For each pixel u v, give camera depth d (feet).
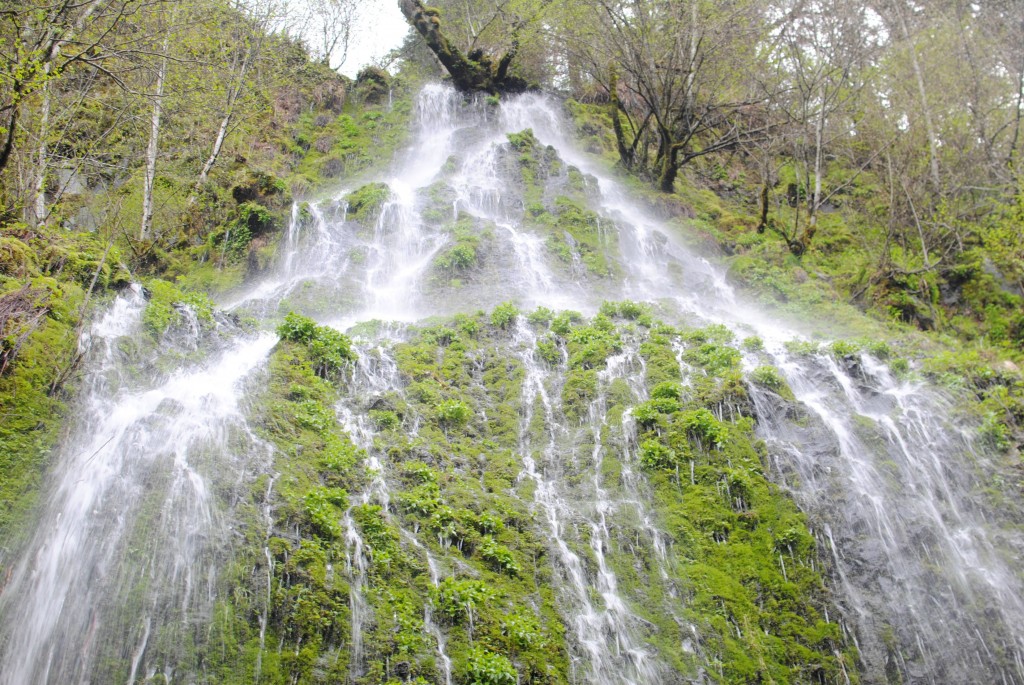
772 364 57.77
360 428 47.26
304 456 42.68
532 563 41.63
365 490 42.19
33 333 41.24
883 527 46.50
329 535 37.88
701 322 66.08
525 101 104.17
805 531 45.14
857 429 52.16
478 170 86.53
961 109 83.61
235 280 71.31
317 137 95.30
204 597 33.96
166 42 67.82
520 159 87.25
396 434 47.65
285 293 67.41
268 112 93.40
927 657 41.60
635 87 101.45
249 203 75.56
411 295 67.72
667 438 49.32
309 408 46.37
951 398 56.54
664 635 40.19
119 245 69.72
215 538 36.04
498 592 39.06
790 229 89.10
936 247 82.17
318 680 32.86
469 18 112.88
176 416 42.22
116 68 64.49
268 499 38.70
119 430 40.27
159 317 48.88
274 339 53.42
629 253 77.82
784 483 47.78
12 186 54.60
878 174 90.17
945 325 75.05
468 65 103.50
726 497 46.42
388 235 75.00
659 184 91.66
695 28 87.56
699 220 89.04
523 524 43.60
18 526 34.81
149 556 34.91
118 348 45.01
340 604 35.24
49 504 35.88
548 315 62.39
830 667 40.29
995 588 45.03
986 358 62.49
